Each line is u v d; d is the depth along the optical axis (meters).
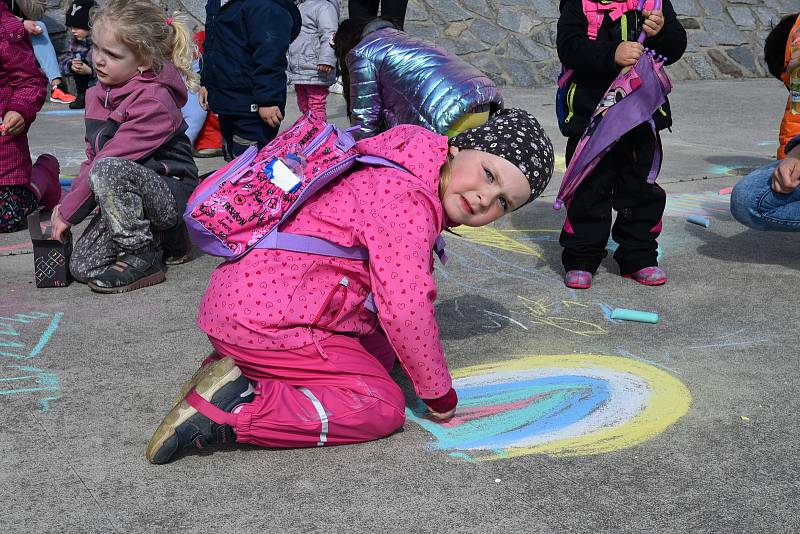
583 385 3.04
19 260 4.54
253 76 6.09
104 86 4.29
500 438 2.65
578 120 4.08
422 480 2.40
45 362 3.19
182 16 4.46
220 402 2.45
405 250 2.48
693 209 5.60
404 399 2.69
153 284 4.14
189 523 2.19
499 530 2.17
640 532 2.17
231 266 2.65
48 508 2.25
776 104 10.74
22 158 5.05
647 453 2.57
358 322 2.72
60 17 11.09
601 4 3.93
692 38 13.66
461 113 4.36
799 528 2.19
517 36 12.43
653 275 4.13
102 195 3.91
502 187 2.54
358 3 7.20
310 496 2.31
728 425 2.74
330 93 11.09
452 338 3.47
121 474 2.42
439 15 12.27
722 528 2.19
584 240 4.07
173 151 4.35
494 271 4.36
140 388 2.97
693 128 9.13
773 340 3.45
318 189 2.66
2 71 4.93
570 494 2.33
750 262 4.49
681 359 3.27
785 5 14.64
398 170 2.57
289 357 2.58
